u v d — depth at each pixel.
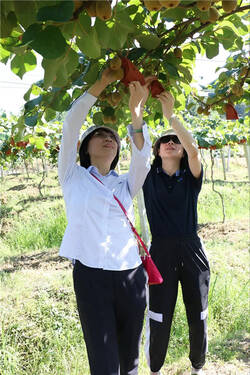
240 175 18.48
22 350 3.45
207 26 1.74
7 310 4.33
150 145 2.11
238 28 1.90
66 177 2.09
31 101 1.84
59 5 0.99
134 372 2.04
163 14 1.54
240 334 3.74
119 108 2.21
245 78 2.40
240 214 10.50
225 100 2.54
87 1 1.15
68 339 3.41
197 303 2.67
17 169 24.00
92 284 1.91
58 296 4.69
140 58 1.79
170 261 2.63
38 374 3.04
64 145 1.96
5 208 11.18
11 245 8.34
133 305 1.96
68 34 1.24
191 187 2.71
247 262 5.94
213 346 3.54
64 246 1.98
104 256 1.93
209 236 8.22
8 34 1.15
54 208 10.91
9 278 5.72
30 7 1.07
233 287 4.50
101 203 1.99
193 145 2.51
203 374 3.06
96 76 1.70
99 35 1.32
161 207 2.67
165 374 3.10
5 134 6.98
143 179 2.18
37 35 1.06
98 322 1.87
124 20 1.32
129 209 2.14
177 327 3.73
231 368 3.18
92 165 2.25
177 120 2.46
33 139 3.95
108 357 1.82
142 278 2.06
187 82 2.00
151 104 2.31
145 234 5.81
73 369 3.08
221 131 8.71
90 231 1.95
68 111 1.87
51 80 1.31
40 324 3.89
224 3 1.38
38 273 5.96
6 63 1.45
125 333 2.01
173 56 1.79
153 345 2.71
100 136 2.21
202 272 2.66
